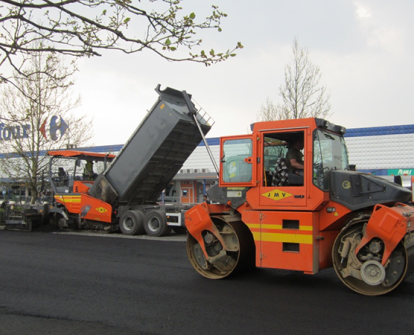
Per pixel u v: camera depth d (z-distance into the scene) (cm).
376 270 621
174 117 1230
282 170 722
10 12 467
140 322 540
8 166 1833
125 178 1393
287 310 577
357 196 659
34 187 1809
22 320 553
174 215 1366
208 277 775
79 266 892
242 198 748
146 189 1462
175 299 640
